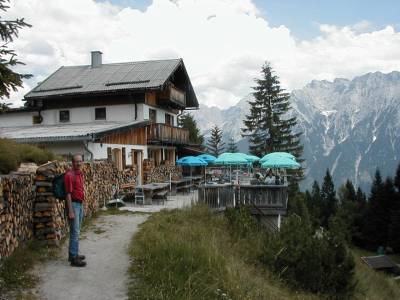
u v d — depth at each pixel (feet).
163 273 21.56
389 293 61.72
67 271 22.30
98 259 24.91
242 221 42.55
